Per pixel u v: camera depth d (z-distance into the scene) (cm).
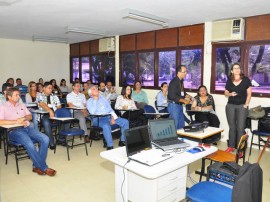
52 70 892
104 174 348
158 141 257
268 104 456
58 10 430
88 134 516
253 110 432
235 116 422
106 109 459
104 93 670
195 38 548
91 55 823
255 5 393
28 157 405
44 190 300
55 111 446
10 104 360
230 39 482
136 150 227
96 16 475
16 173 348
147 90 662
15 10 432
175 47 586
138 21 518
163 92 573
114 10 428
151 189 212
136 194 226
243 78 409
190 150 240
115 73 744
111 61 755
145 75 662
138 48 671
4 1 377
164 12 438
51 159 405
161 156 217
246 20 474
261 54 460
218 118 495
